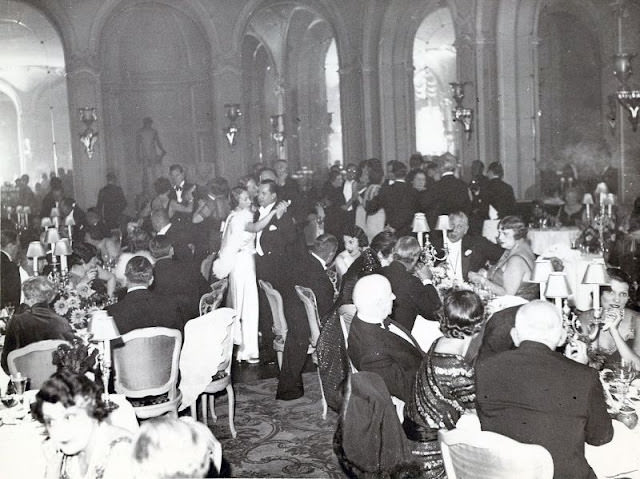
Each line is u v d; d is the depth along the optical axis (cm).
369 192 1087
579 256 727
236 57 1673
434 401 338
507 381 286
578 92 1597
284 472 449
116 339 454
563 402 277
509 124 1355
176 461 203
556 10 1559
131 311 487
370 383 356
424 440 342
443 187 991
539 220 972
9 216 1667
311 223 1165
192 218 1051
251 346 728
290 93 2161
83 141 1561
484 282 562
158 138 1805
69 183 1922
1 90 1889
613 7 1495
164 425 208
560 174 1467
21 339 440
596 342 413
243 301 726
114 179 1391
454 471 284
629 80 1462
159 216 820
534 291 531
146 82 1820
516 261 539
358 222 1088
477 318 334
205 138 1841
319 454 478
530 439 277
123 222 1378
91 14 1579
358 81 1680
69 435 245
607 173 1461
